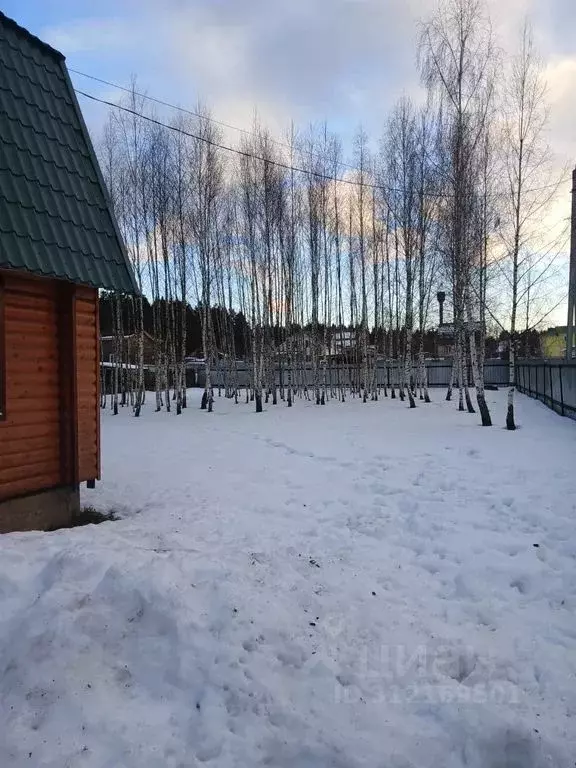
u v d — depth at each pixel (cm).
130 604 315
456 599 398
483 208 1417
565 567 435
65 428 573
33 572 350
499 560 455
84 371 597
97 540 434
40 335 550
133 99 2088
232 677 278
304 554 475
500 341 3953
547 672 301
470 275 1441
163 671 280
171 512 612
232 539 506
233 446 1130
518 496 629
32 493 539
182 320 2145
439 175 1675
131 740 239
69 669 272
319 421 1562
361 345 2812
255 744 243
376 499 665
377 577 432
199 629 304
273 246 2305
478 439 1084
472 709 265
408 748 242
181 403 2177
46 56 593
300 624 335
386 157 2347
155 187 2122
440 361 3356
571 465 782
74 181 561
